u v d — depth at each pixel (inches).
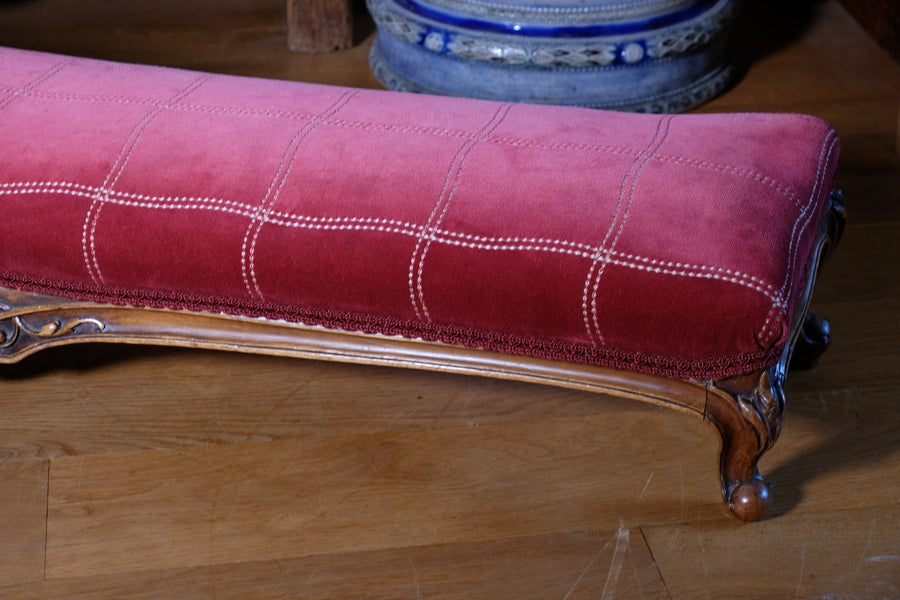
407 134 34.4
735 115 36.7
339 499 36.0
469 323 31.6
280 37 67.8
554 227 30.6
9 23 68.3
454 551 34.2
